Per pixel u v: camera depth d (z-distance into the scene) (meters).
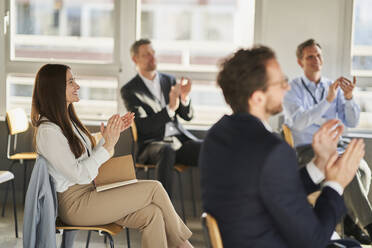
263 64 1.67
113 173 2.92
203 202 1.73
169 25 5.26
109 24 5.03
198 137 4.81
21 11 5.08
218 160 1.66
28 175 4.91
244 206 1.60
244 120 1.67
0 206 4.79
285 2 4.68
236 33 5.28
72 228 2.78
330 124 1.84
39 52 5.11
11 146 4.91
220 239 1.60
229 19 5.31
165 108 4.41
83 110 5.14
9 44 5.06
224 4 5.33
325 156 1.82
